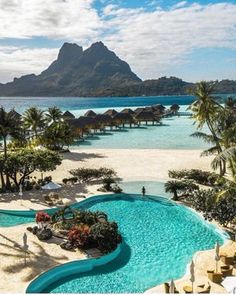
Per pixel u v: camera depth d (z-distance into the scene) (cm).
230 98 7962
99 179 4328
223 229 2864
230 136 3384
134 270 2294
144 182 4203
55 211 3294
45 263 2256
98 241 2511
